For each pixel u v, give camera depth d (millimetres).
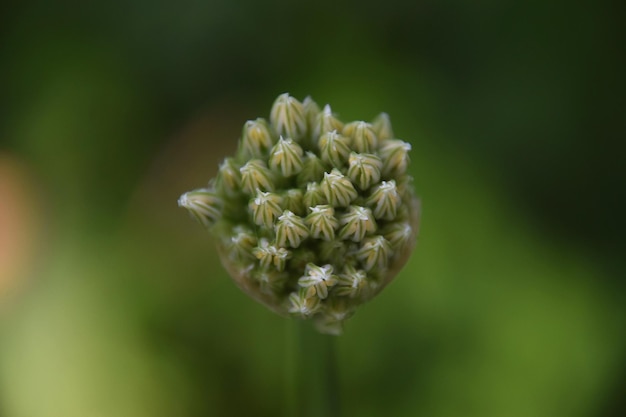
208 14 416
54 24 424
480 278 396
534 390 394
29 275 410
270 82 419
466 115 410
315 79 416
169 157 420
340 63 417
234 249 300
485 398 394
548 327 396
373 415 394
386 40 418
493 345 394
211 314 403
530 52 412
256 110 418
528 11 412
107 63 420
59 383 403
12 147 419
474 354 394
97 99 419
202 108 420
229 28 417
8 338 406
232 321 402
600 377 397
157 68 419
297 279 298
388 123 307
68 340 404
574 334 397
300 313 297
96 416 404
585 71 412
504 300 396
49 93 420
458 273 396
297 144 301
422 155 404
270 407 402
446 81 414
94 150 418
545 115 408
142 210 417
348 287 295
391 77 413
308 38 419
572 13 412
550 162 410
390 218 297
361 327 393
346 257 296
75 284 408
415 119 408
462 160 405
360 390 394
